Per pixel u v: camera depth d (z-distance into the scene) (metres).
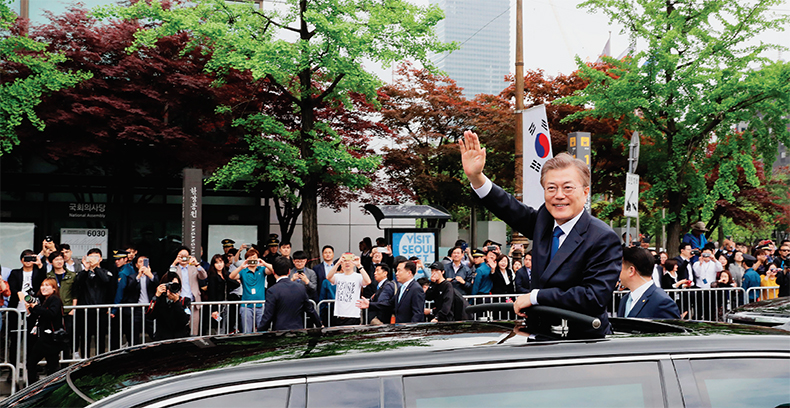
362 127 16.11
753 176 16.19
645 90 16.48
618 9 16.64
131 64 12.91
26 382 7.09
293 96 13.54
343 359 2.06
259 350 2.26
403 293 7.24
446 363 2.06
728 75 16.08
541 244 2.65
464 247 12.10
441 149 18.66
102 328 8.35
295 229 18.80
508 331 2.45
